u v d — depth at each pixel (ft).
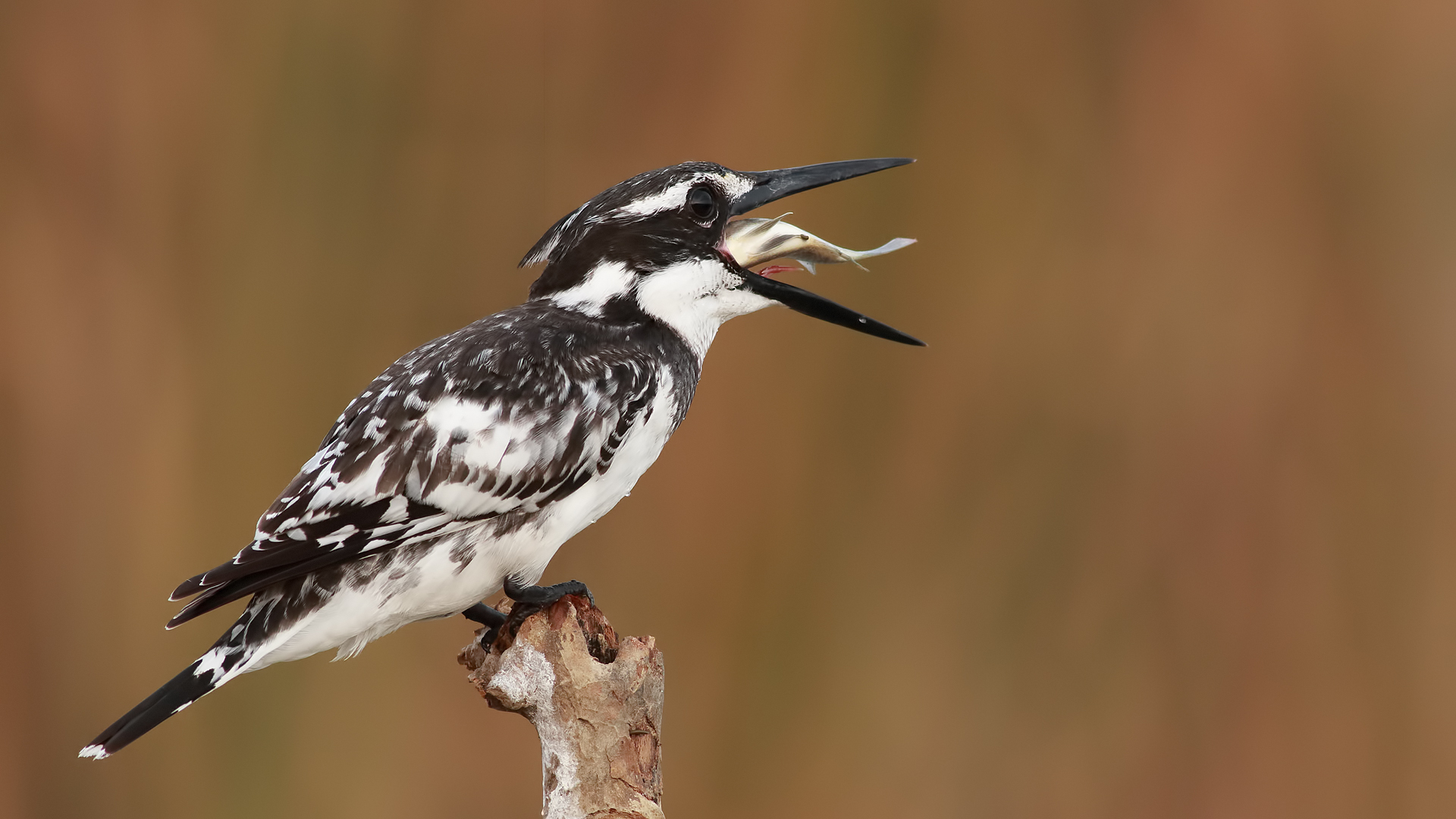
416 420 22.75
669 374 24.99
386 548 22.36
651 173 26.50
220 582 21.29
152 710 21.33
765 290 26.58
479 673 21.63
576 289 25.94
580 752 20.26
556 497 23.34
